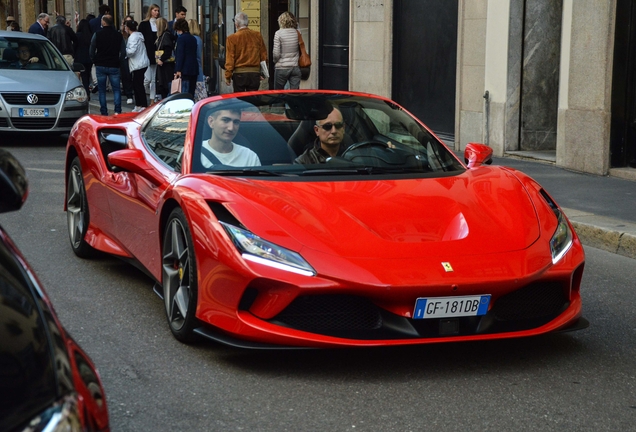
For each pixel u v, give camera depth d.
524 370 4.03
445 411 3.53
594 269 6.26
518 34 11.19
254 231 3.91
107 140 5.64
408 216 4.12
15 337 1.77
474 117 12.01
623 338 4.57
